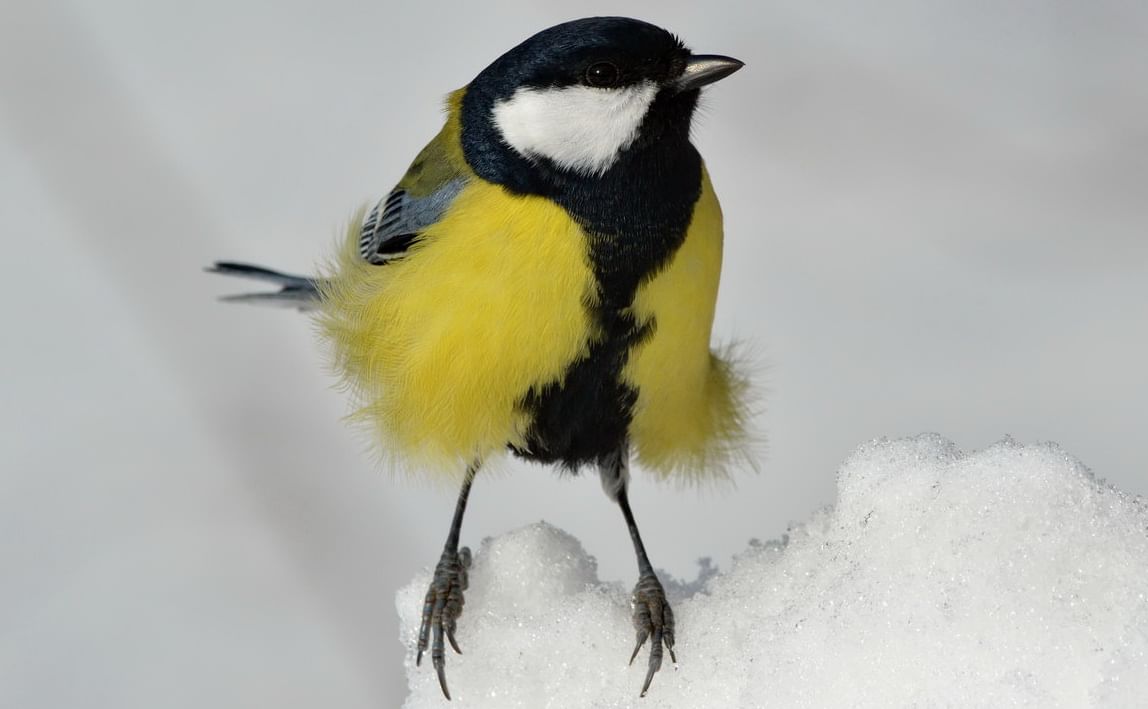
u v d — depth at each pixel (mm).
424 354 2176
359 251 2203
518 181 2174
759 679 2129
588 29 2174
